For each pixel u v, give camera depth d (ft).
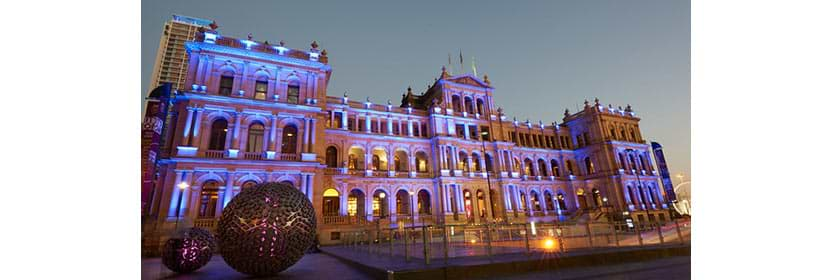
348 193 132.36
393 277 35.76
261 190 39.52
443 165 151.43
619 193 183.93
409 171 148.66
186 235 46.80
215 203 95.40
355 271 45.03
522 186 182.50
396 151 155.53
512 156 172.14
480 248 60.85
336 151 138.31
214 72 104.53
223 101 101.04
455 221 143.74
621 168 191.83
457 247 63.98
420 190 151.12
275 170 100.48
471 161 160.25
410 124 158.10
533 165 192.24
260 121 105.60
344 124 141.59
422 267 37.83
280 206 38.78
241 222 37.58
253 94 107.45
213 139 100.53
